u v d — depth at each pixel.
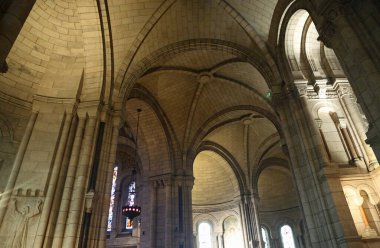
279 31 14.40
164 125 22.69
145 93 21.16
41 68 14.27
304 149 12.16
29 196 11.49
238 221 29.38
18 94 13.40
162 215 20.75
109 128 14.13
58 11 14.17
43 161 12.23
